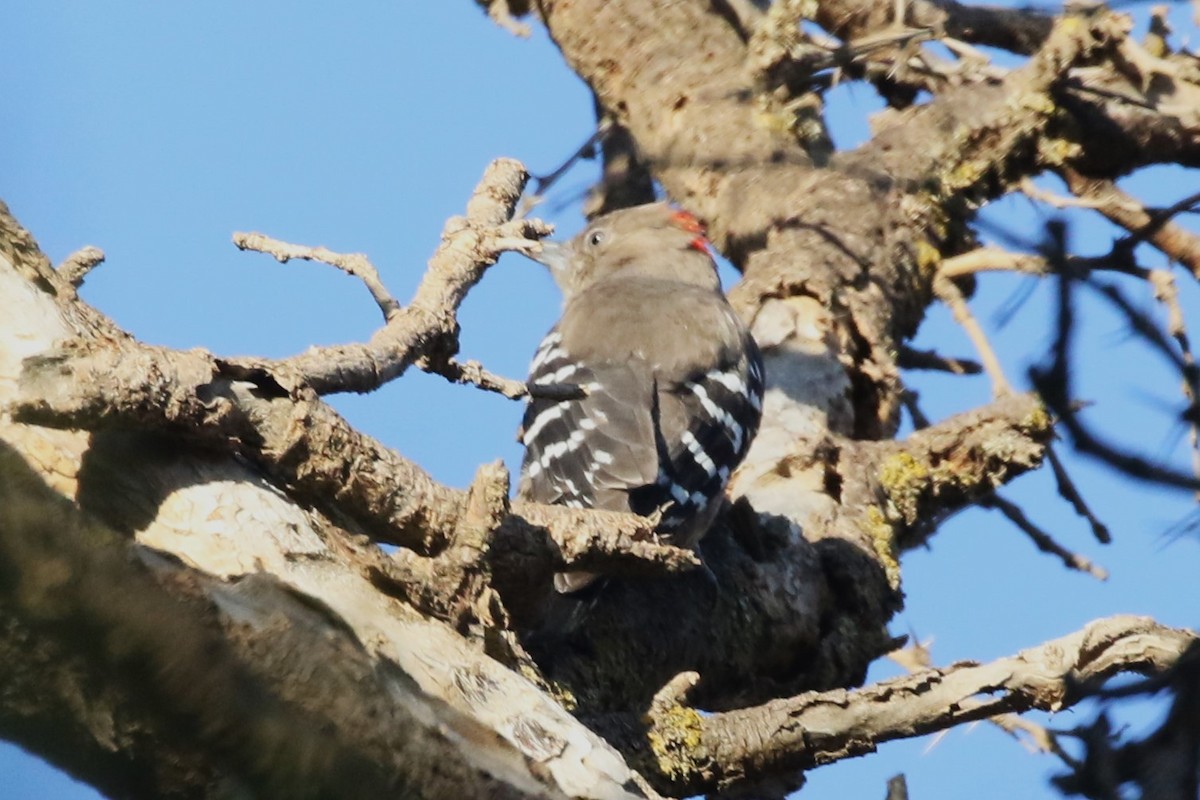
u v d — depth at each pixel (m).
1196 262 11.84
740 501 11.00
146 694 5.28
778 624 10.55
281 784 5.52
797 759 8.51
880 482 11.58
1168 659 8.37
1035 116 13.43
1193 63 12.80
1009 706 8.55
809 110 14.12
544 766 6.42
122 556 5.27
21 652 5.19
